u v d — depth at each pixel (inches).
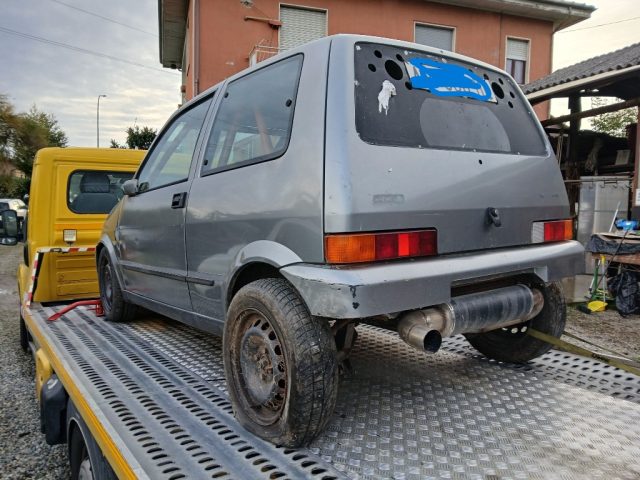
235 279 99.0
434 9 673.0
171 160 134.5
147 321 167.0
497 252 96.0
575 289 305.9
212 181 108.5
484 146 103.2
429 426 88.6
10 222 215.2
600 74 309.6
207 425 87.1
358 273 76.2
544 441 83.0
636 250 260.7
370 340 142.6
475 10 693.3
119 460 74.2
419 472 72.9
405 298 79.0
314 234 80.7
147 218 136.7
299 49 96.4
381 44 96.1
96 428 85.6
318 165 81.9
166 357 125.1
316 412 78.4
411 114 93.2
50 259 184.2
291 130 89.6
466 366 121.0
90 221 195.3
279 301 82.3
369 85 89.4
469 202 92.7
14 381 190.1
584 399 100.5
